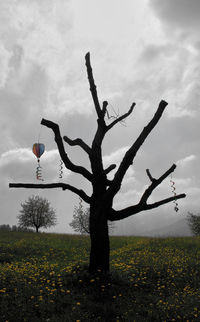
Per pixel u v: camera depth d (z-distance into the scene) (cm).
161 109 927
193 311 632
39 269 980
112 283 798
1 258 1491
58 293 718
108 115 1022
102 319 591
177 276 952
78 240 2217
